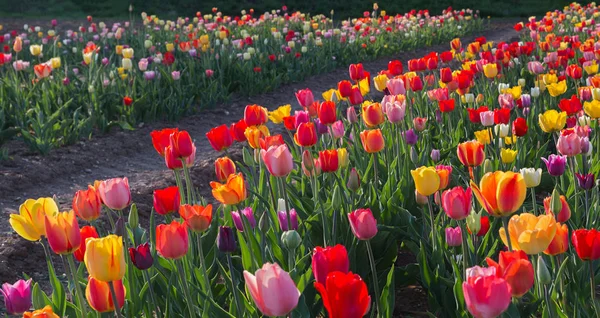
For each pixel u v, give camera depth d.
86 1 31.94
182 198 3.61
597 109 4.73
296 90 12.47
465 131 6.73
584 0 32.47
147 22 17.12
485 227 3.46
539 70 7.28
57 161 7.50
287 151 3.12
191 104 10.58
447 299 3.38
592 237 2.45
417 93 7.11
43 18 28.27
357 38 16.97
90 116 8.72
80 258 3.01
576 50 10.45
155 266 3.36
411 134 4.90
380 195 4.43
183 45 10.88
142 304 3.03
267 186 4.26
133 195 6.47
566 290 3.20
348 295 1.73
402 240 4.21
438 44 20.88
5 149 7.35
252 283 1.87
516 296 2.14
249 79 11.69
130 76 10.16
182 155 3.52
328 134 5.33
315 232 4.04
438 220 3.91
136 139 8.74
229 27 18.33
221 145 3.72
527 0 33.53
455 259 3.59
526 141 6.07
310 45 15.16
